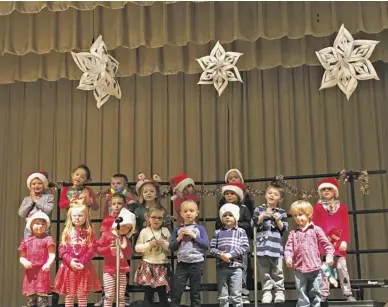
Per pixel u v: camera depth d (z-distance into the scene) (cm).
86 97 846
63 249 559
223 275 541
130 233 569
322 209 598
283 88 820
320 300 523
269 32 718
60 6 683
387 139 786
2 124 848
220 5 732
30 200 625
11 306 795
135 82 843
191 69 775
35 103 849
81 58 728
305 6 709
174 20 735
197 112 830
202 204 802
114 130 837
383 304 571
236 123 820
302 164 802
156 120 838
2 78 789
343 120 803
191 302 539
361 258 760
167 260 571
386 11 691
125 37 739
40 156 838
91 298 770
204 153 821
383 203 773
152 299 564
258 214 584
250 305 544
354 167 790
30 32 736
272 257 562
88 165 831
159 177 759
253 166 810
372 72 698
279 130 810
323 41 757
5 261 810
